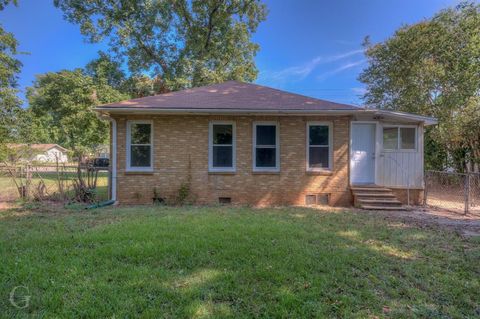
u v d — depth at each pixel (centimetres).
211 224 691
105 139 2641
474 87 1581
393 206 1012
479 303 352
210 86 1355
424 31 1692
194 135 1084
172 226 667
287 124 1093
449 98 1616
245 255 481
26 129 1244
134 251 490
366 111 1043
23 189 1129
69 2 2222
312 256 484
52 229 656
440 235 647
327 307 329
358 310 327
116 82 2552
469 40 1591
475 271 447
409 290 377
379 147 1127
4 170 1155
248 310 321
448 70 1662
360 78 2036
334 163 1091
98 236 577
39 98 2498
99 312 313
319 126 1104
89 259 458
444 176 1451
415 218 847
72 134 2694
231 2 2395
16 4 1540
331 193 1091
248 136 1087
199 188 1084
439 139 1677
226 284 379
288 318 309
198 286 373
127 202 1075
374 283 395
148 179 1080
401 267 452
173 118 1084
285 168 1091
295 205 1071
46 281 382
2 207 962
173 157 1084
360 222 763
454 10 1653
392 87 1848
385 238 612
